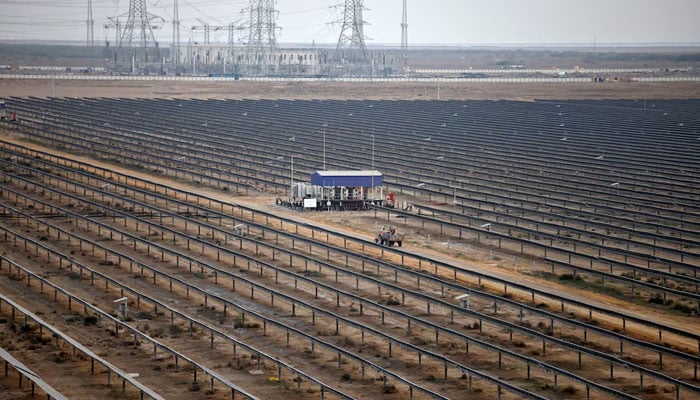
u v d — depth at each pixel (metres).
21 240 115.81
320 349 73.81
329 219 132.38
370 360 71.00
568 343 70.56
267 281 95.69
